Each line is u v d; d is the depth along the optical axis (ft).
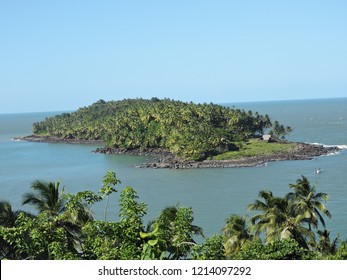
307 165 406.82
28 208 283.38
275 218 134.31
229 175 378.94
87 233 76.89
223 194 304.50
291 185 150.30
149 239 71.51
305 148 491.31
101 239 71.77
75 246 90.99
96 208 264.72
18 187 364.99
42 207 118.52
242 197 293.02
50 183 120.78
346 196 275.59
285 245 88.28
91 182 379.14
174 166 438.40
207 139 490.90
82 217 95.81
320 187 308.60
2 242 87.51
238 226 134.41
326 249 128.67
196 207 270.87
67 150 623.77
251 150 490.49
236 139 551.18
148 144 568.00
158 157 521.24
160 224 82.99
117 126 619.26
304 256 88.07
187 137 497.46
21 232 74.28
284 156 455.22
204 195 304.30
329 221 221.46
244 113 617.62
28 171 449.48
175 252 80.38
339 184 314.55
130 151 568.82
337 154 464.65
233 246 128.67
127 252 67.21
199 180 361.71
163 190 328.49
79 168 458.09
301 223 146.51
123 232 72.95
